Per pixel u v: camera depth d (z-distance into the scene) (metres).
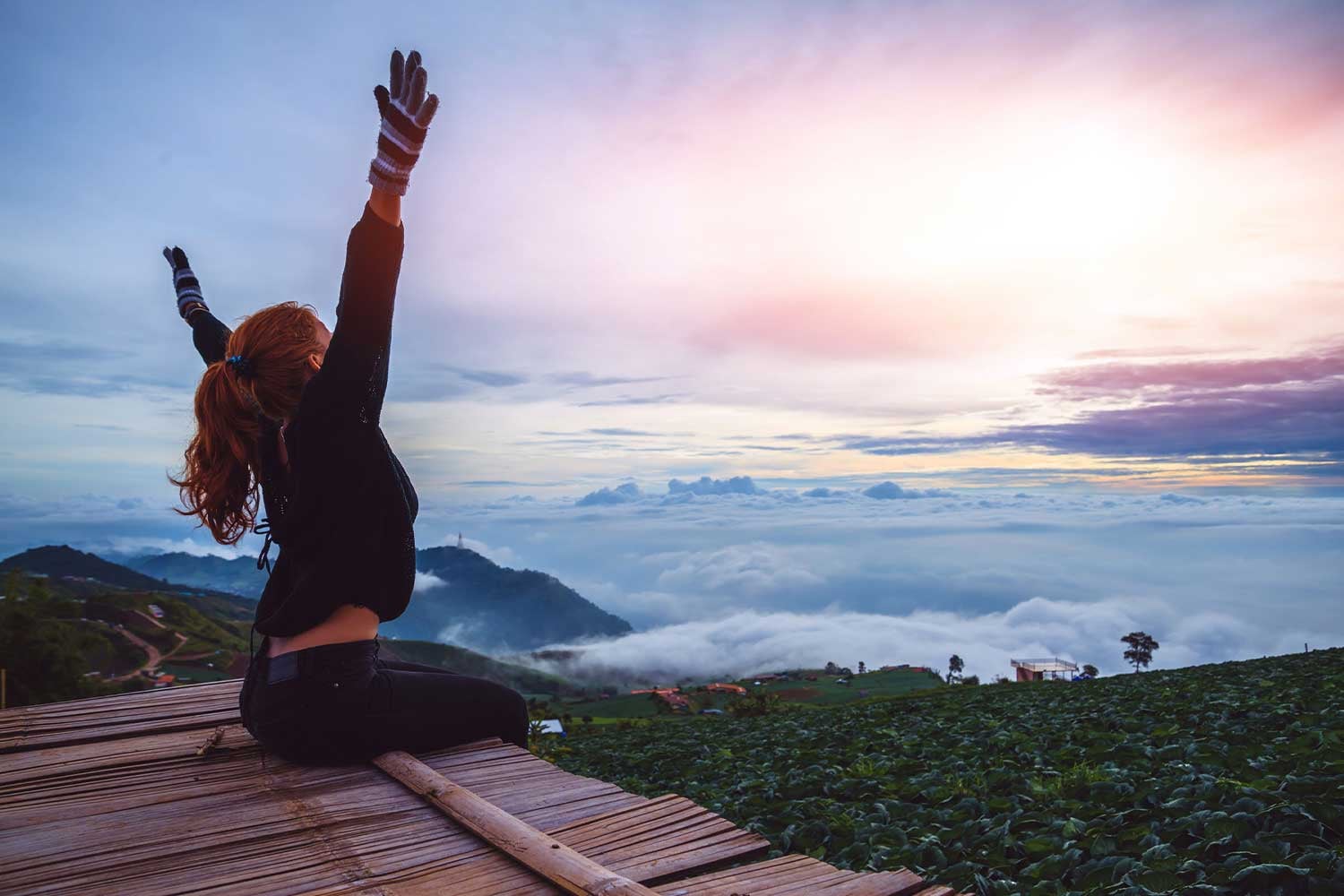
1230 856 3.95
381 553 3.19
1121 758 7.17
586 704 175.50
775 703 27.61
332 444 3.00
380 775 3.35
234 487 3.22
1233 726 8.05
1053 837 4.95
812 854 5.54
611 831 2.77
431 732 3.53
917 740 10.21
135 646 125.94
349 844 2.68
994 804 5.96
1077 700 13.78
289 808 3.00
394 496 3.20
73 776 3.42
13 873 2.49
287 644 3.32
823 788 7.46
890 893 2.32
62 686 59.81
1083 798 6.01
